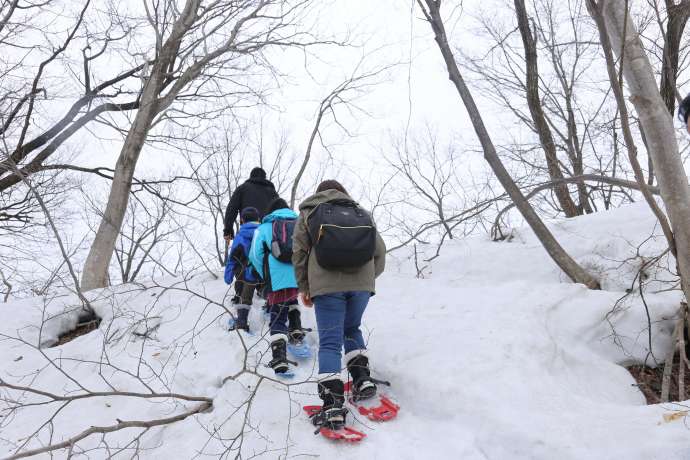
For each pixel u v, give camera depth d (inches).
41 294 294.0
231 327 186.9
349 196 145.3
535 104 404.8
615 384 146.2
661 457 99.0
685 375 148.6
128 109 395.9
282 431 127.6
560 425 114.0
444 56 188.1
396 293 202.1
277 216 167.5
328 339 131.2
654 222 211.8
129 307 226.5
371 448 120.2
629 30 130.7
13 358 199.2
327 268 131.3
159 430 137.9
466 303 178.7
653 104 130.2
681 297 164.1
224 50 338.3
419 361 145.6
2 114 362.9
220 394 145.6
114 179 325.1
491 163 188.7
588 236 218.4
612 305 165.3
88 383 171.9
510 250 225.3
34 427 150.9
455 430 121.6
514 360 139.3
